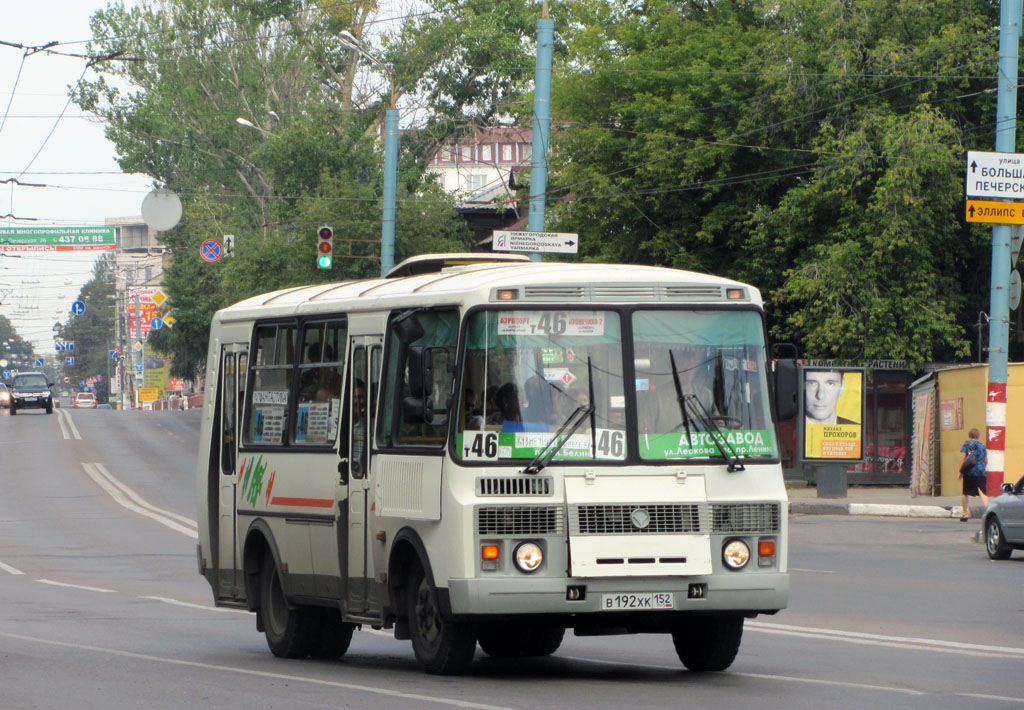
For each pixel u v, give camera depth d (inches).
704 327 1284.4
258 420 1635.1
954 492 4170.8
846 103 4404.5
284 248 6023.6
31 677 1316.4
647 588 1220.5
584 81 4913.9
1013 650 1498.5
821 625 1729.8
